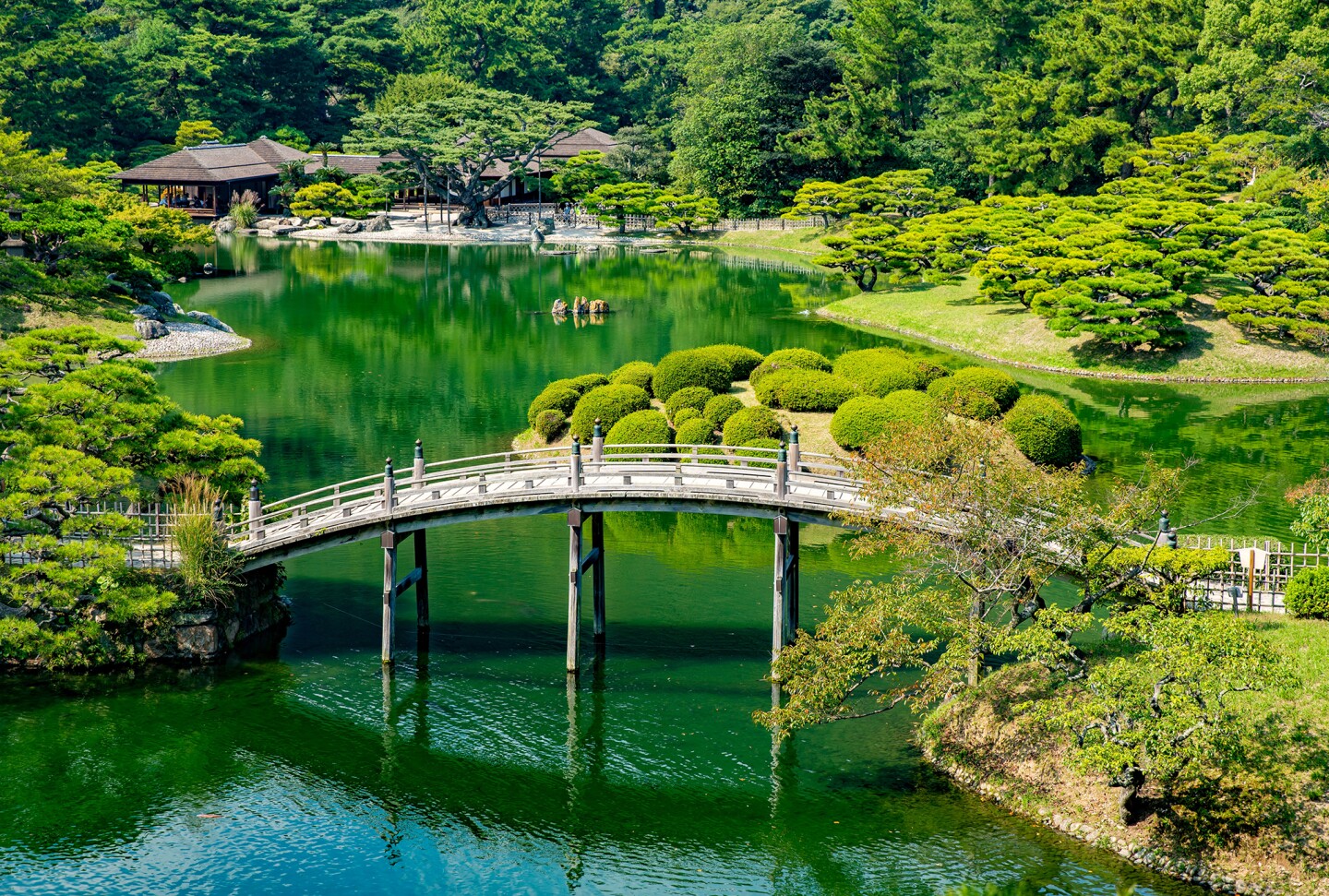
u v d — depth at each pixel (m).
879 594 31.16
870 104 118.06
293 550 36.00
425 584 37.66
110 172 123.25
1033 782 28.81
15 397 43.03
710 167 129.12
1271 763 26.88
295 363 72.62
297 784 30.03
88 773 30.19
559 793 29.73
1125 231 77.25
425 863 27.33
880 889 26.11
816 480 36.56
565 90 165.25
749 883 26.58
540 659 36.12
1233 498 48.28
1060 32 109.38
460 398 64.69
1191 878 25.77
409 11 190.88
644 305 91.62
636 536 46.84
